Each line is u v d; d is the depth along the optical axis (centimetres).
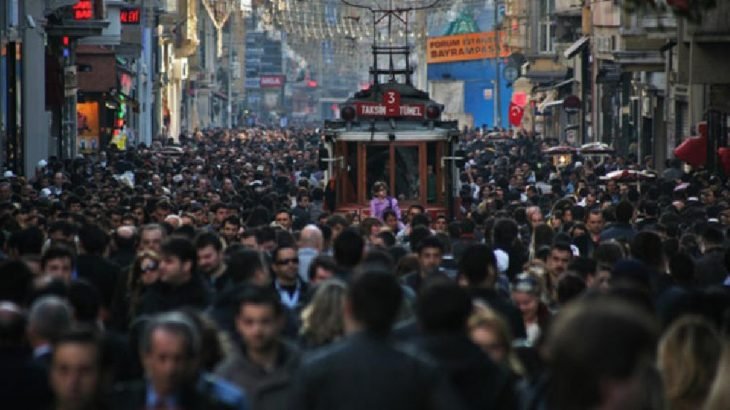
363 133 6047
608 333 1145
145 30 17400
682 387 1700
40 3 9375
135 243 3516
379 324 1543
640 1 3019
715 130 7925
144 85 17475
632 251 2958
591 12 13225
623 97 12512
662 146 11112
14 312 1816
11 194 5553
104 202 5375
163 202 4900
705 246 3544
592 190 6744
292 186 7706
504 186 7612
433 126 6103
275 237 3391
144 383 1647
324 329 2055
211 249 2859
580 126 14712
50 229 3731
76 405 1575
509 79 18988
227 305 2178
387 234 3622
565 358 1152
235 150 13838
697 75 6675
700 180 6781
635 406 1150
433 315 1709
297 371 1517
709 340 1711
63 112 11362
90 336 1580
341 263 2656
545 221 4834
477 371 1694
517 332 2353
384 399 1447
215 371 1880
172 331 1570
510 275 3491
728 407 1526
